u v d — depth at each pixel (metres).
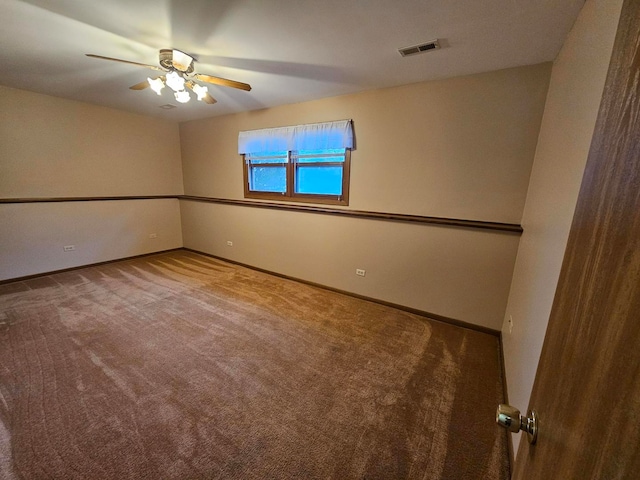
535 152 2.16
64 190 3.79
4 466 1.30
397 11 1.54
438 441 1.47
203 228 4.82
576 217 0.60
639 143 0.35
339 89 2.83
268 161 3.82
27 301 2.96
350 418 1.60
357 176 3.06
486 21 1.60
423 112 2.59
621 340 0.33
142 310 2.83
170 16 1.64
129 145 4.34
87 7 1.57
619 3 0.88
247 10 1.57
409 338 2.42
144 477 1.26
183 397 1.72
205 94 2.42
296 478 1.28
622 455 0.29
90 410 1.61
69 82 2.92
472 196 2.48
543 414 0.59
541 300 1.32
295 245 3.70
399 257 2.90
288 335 2.43
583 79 1.21
